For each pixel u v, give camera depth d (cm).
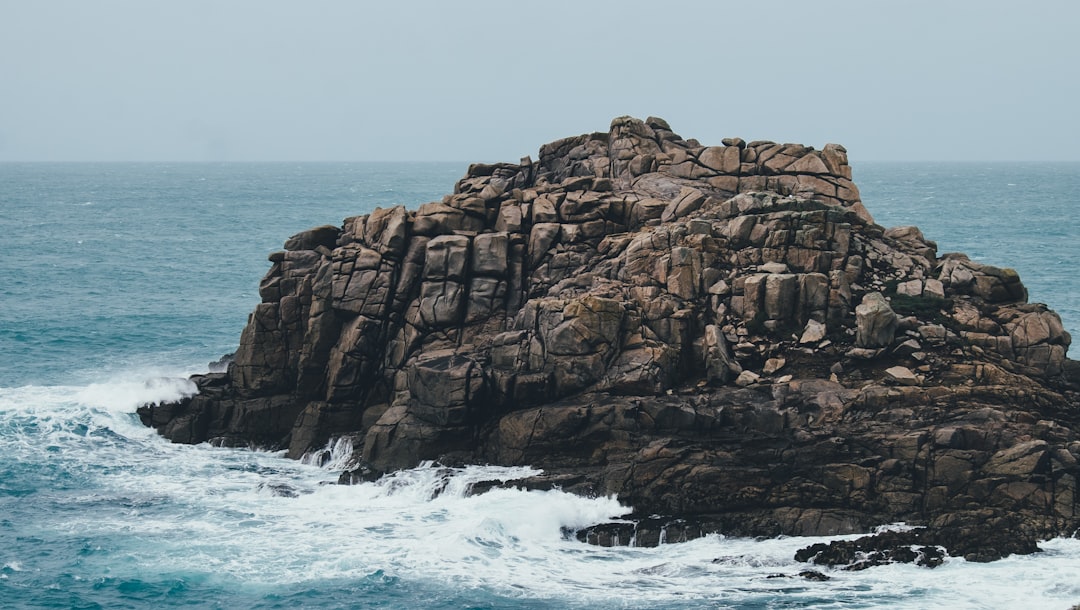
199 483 5134
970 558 4072
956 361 4938
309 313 5706
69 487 5091
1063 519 4222
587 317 5025
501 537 4419
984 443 4450
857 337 5047
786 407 4766
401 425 5075
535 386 5009
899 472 4412
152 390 5956
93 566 4284
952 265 5428
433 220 5678
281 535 4531
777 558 4147
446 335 5494
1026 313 5119
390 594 4019
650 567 4172
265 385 5750
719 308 5209
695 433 4769
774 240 5344
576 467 4812
